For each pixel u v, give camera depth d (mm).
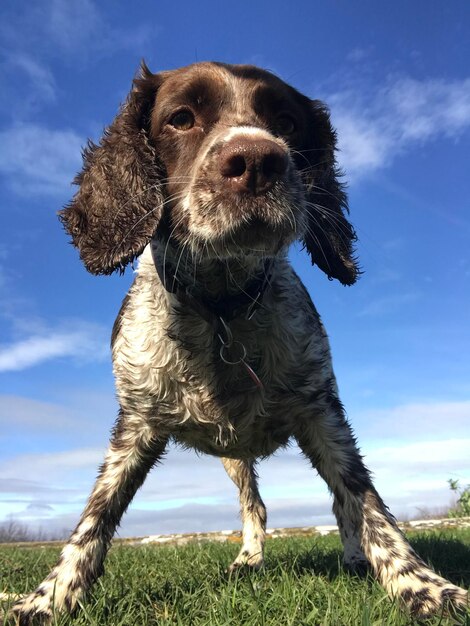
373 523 340
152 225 382
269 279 382
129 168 394
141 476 396
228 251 338
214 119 374
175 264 378
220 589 330
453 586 299
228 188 320
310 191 434
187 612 302
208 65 394
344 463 364
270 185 320
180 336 381
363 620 246
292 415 383
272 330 376
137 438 395
